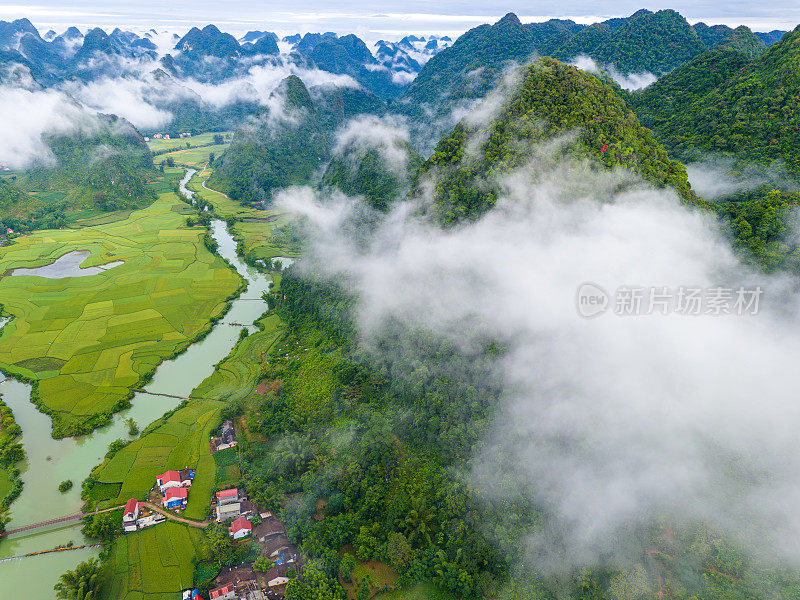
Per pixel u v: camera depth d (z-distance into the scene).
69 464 111.38
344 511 97.88
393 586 86.94
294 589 82.44
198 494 103.19
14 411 128.00
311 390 131.62
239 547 90.06
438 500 95.94
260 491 100.69
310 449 109.50
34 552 91.69
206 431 120.62
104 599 83.56
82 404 130.00
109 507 100.12
